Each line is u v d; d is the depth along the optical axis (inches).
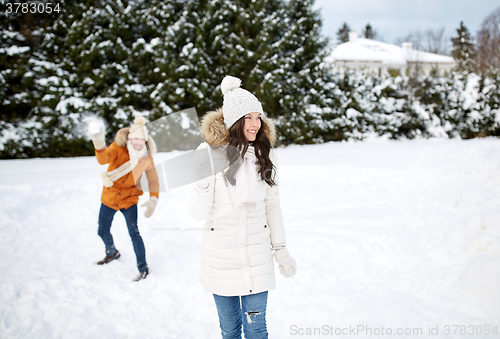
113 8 671.8
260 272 75.9
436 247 138.1
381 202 212.4
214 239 76.2
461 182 205.5
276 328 102.8
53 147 584.7
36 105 593.9
